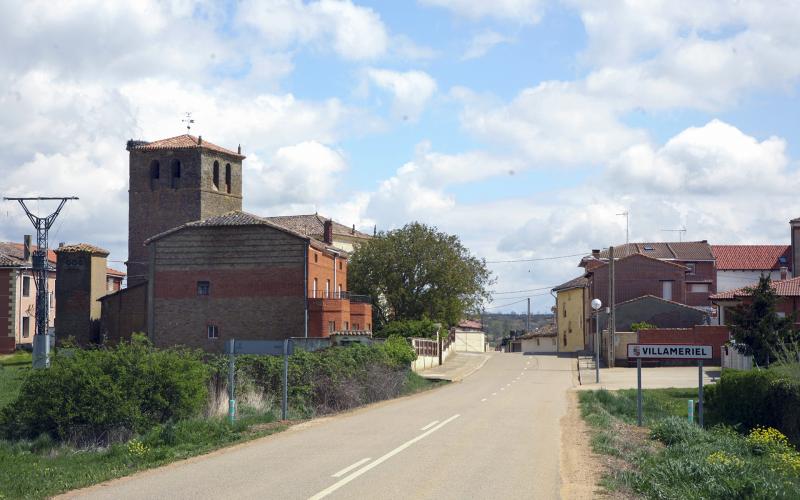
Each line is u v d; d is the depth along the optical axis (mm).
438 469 14844
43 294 63750
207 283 55594
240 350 23406
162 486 13211
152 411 23094
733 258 84875
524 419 24938
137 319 58688
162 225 75125
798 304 47531
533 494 12625
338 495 12297
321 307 54281
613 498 12422
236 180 79000
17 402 22938
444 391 39938
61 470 17094
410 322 62281
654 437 20734
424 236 68625
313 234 78938
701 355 23266
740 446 20219
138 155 75688
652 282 71875
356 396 30250
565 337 89562
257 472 14430
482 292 71375
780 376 26484
